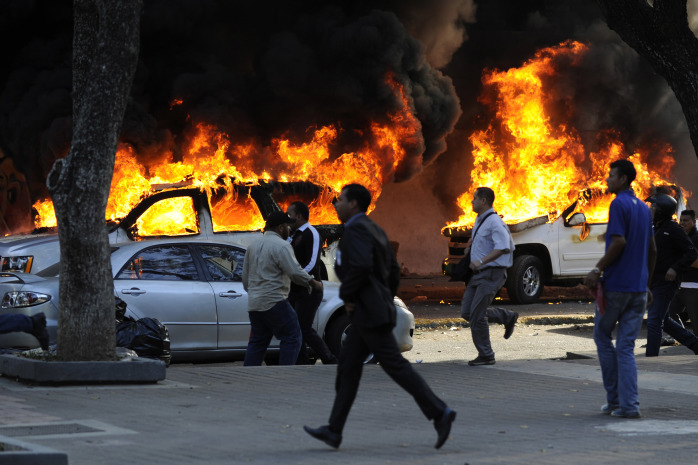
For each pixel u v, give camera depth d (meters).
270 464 6.89
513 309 22.55
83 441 7.54
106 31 10.54
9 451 6.51
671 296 13.84
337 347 14.27
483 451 7.46
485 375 11.86
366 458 7.16
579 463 7.04
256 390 10.43
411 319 14.55
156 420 8.57
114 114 10.67
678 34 18.22
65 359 10.77
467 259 12.78
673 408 9.61
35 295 12.53
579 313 21.91
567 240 24.11
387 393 10.45
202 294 13.39
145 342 12.04
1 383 10.71
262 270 12.18
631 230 9.12
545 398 10.19
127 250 13.34
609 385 9.27
